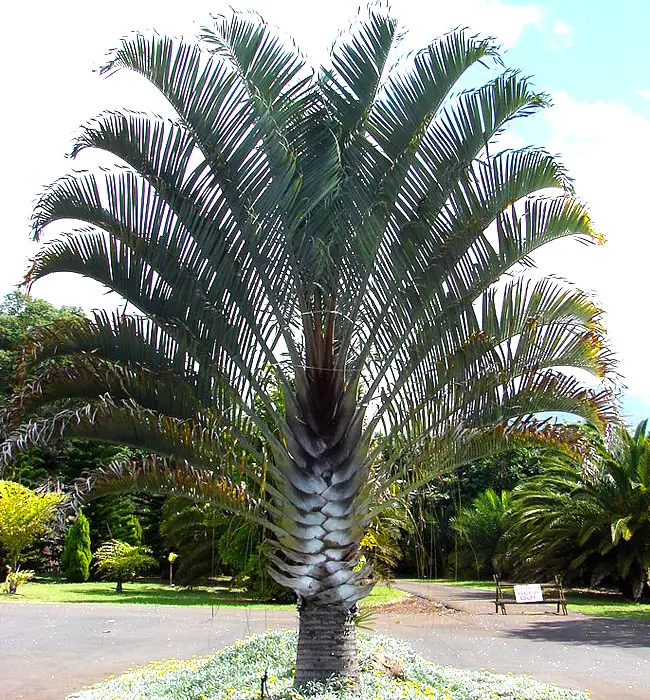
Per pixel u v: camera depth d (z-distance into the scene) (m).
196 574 28.44
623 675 10.62
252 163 6.80
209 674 8.88
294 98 7.22
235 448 7.24
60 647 13.17
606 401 6.74
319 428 6.87
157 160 6.90
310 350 6.93
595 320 7.14
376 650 9.22
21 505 25.22
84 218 6.84
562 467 24.73
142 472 6.45
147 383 6.77
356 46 7.27
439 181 6.88
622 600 23.11
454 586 28.36
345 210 6.96
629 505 23.08
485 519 30.81
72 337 6.77
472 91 6.86
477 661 11.73
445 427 7.01
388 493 7.82
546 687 8.71
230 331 6.95
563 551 24.91
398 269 6.94
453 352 7.09
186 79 6.80
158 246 6.93
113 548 28.48
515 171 6.88
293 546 6.84
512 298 7.18
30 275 6.71
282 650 9.91
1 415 6.26
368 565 7.09
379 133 7.00
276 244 6.86
